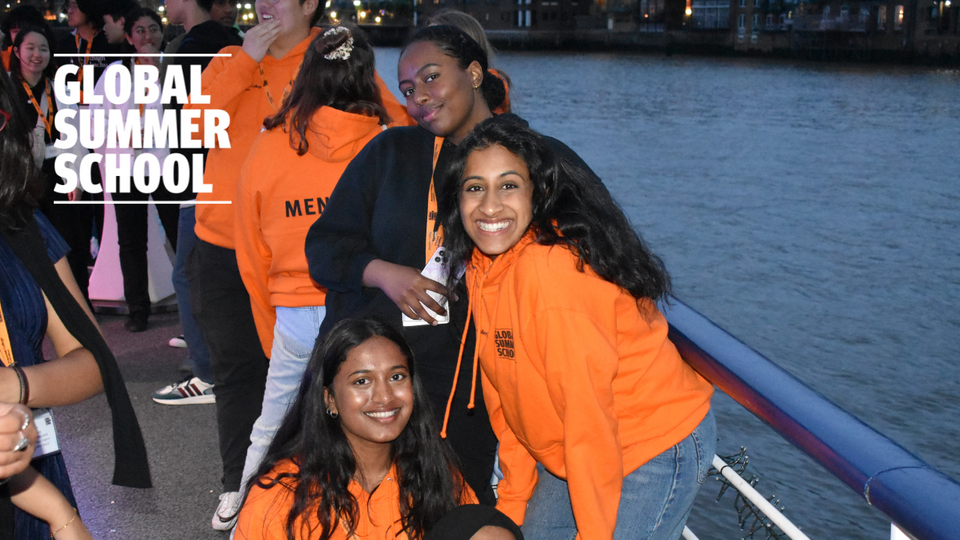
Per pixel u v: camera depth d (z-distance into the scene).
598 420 1.65
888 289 36.16
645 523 1.82
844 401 25.75
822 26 123.81
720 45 133.62
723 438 18.06
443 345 2.17
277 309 2.74
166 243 5.91
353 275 2.23
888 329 31.48
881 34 120.00
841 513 15.34
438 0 128.38
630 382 1.78
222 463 3.39
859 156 66.81
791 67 121.31
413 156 2.21
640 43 139.12
